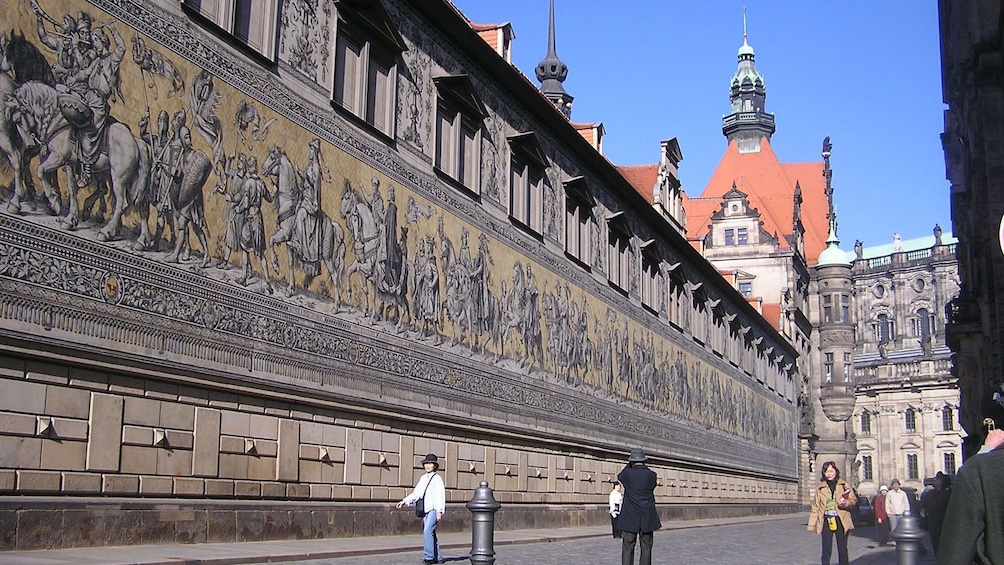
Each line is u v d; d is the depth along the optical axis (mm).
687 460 55000
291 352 22203
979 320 44500
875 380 139250
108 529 17125
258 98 21750
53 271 16406
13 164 15797
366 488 24688
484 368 31656
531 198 36938
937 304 142875
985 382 41469
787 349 89000
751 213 99188
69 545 16375
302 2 23641
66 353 16562
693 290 58500
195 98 19875
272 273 21766
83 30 17281
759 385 76188
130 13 18344
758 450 74188
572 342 39562
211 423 19781
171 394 18859
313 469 22734
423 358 27891
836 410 105188
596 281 42906
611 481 42906
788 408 88500
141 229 18266
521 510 33688
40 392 16219
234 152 20875
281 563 17719
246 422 20766
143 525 17844
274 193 22016
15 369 15820
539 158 36656
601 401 42406
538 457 35531
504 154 34594
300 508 22047
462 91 31062
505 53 37156
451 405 29297
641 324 48750
